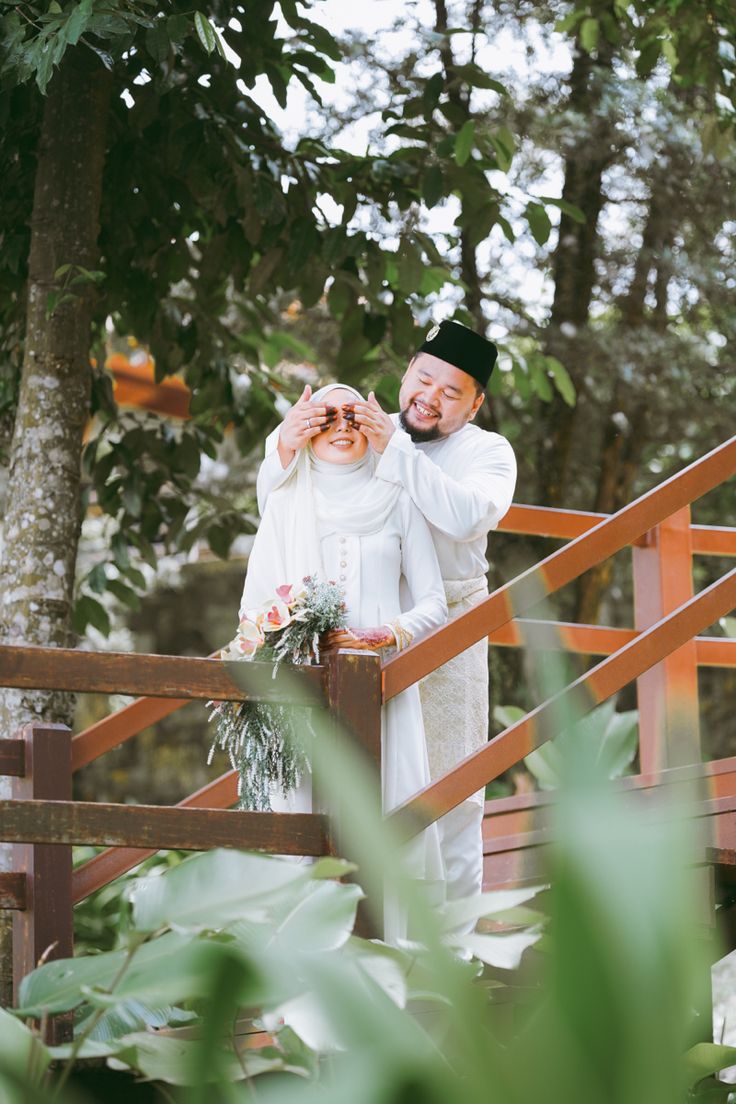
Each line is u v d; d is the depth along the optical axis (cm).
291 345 705
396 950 240
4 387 556
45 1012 222
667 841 93
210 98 532
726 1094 293
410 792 325
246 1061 242
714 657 491
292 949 213
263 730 317
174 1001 209
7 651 285
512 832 440
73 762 412
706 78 643
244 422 650
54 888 301
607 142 863
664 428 944
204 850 296
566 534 500
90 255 493
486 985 330
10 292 584
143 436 620
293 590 327
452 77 843
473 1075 105
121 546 592
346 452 344
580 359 877
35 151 529
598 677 344
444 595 346
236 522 629
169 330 609
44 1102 188
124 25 403
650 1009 92
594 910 91
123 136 541
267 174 526
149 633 1191
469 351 367
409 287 552
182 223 573
